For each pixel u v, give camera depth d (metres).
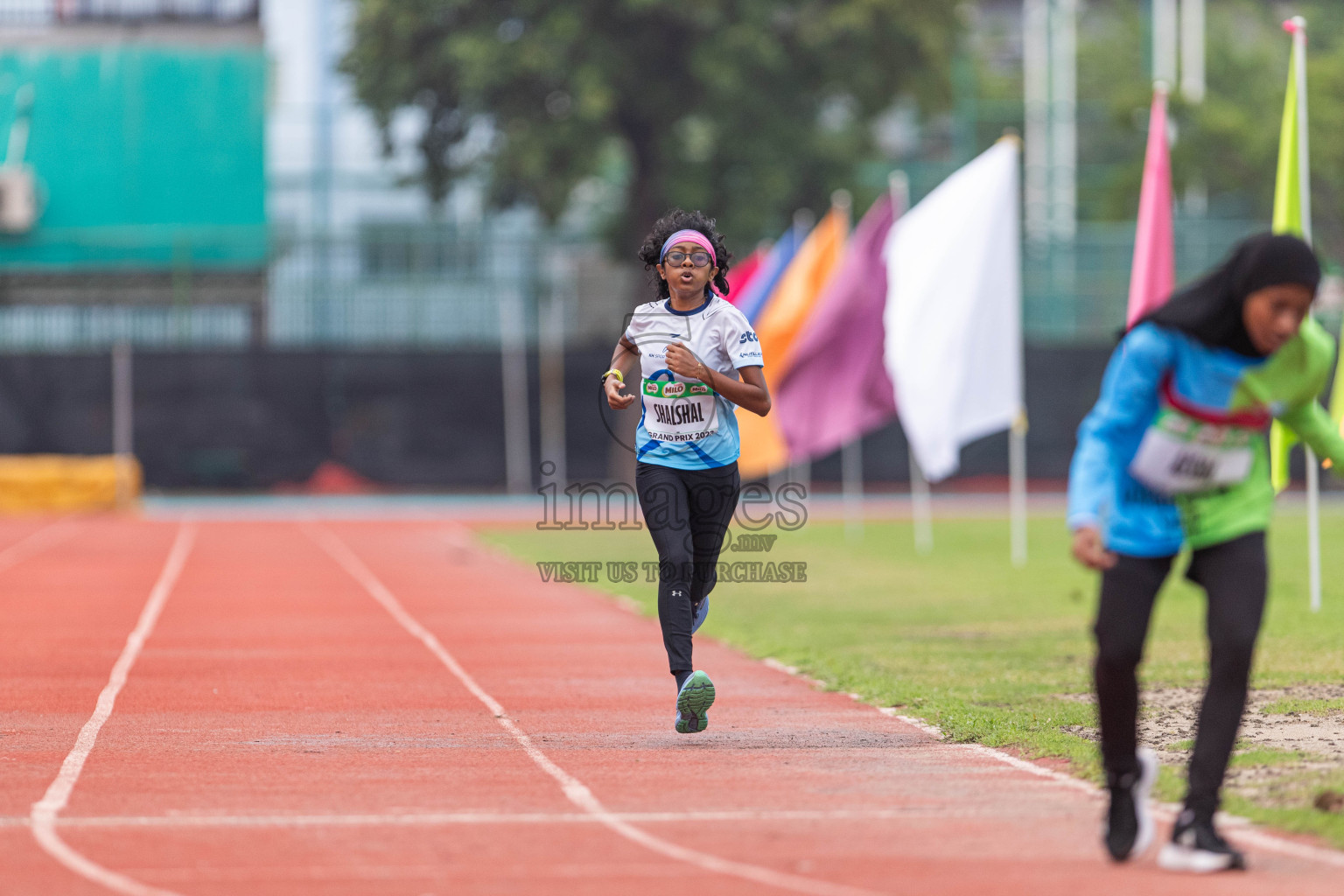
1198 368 17.20
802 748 26.02
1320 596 49.84
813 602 52.88
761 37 131.00
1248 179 158.50
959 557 72.12
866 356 74.00
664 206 140.75
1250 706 29.19
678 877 17.36
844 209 79.00
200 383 130.25
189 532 94.50
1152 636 41.16
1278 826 19.50
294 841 19.12
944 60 141.50
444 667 37.41
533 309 138.00
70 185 137.25
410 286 138.12
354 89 137.38
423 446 132.00
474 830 19.72
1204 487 17.70
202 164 138.62
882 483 135.25
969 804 21.34
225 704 31.42
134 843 19.05
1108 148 185.75
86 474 113.62
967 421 66.00
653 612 50.22
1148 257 53.69
